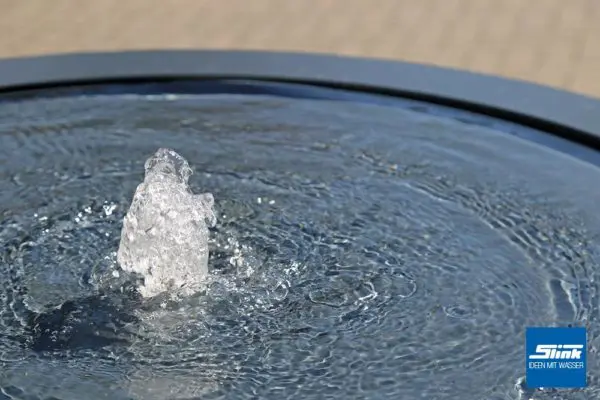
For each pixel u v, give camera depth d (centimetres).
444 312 406
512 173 485
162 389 365
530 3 900
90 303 409
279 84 548
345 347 387
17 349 383
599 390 364
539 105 520
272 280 425
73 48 804
